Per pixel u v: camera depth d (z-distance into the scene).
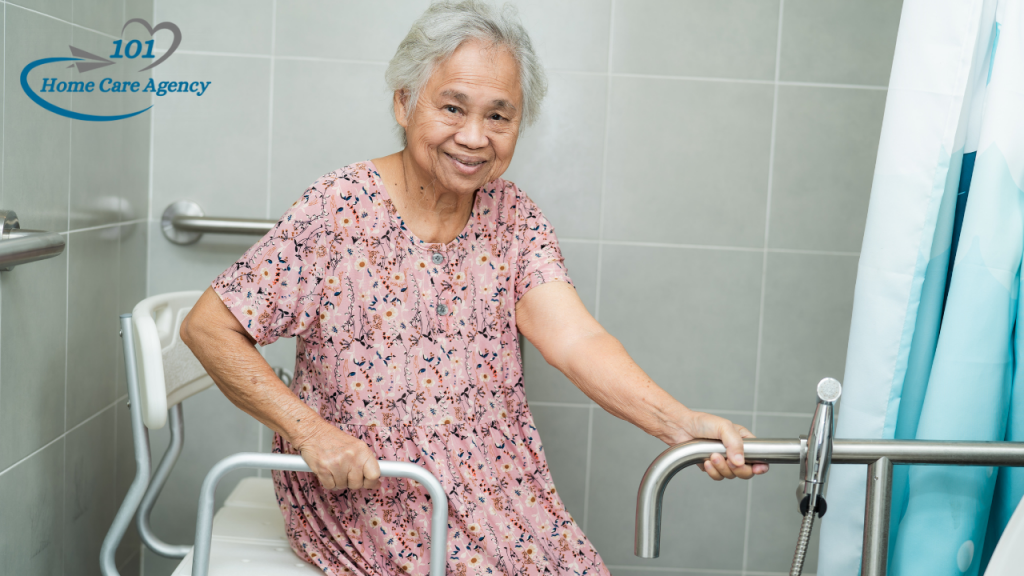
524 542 1.11
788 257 1.91
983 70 0.90
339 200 1.11
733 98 1.86
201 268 1.87
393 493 1.10
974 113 0.91
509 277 1.21
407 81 1.06
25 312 1.31
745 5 1.84
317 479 1.14
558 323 1.19
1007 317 0.88
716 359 1.94
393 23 1.82
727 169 1.88
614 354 1.13
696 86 1.86
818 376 1.95
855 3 1.84
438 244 1.15
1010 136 0.86
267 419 1.04
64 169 1.42
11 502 1.29
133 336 1.23
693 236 1.90
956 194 0.92
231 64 1.81
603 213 1.89
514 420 1.22
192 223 1.80
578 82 1.85
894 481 0.99
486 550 1.09
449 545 1.09
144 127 1.80
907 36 0.90
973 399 0.88
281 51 1.81
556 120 1.86
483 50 1.04
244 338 1.08
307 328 1.12
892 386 0.93
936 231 0.92
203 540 0.98
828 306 1.93
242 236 1.86
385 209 1.13
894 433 0.95
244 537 1.27
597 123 1.86
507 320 1.21
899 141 0.91
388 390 1.12
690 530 1.99
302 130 1.83
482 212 1.20
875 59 1.86
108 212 1.63
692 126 1.87
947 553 0.90
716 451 0.85
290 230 1.08
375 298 1.12
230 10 1.80
